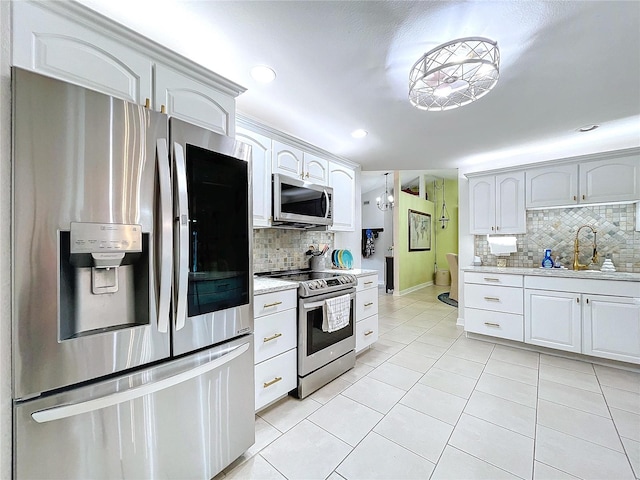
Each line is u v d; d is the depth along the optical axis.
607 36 1.42
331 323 2.24
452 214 7.71
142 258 1.12
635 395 2.09
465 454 1.53
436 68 1.46
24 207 0.85
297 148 2.55
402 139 2.90
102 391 0.99
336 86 1.90
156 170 1.12
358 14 1.29
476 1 1.22
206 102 1.41
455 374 2.46
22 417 0.86
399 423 1.79
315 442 1.62
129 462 1.06
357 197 3.74
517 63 1.65
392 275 6.59
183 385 1.22
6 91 0.87
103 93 1.03
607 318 2.55
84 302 1.02
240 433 1.46
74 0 0.98
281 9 1.27
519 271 3.04
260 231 2.65
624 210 2.91
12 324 0.84
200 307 1.28
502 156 3.49
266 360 1.87
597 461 1.46
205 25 1.37
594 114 2.33
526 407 1.95
